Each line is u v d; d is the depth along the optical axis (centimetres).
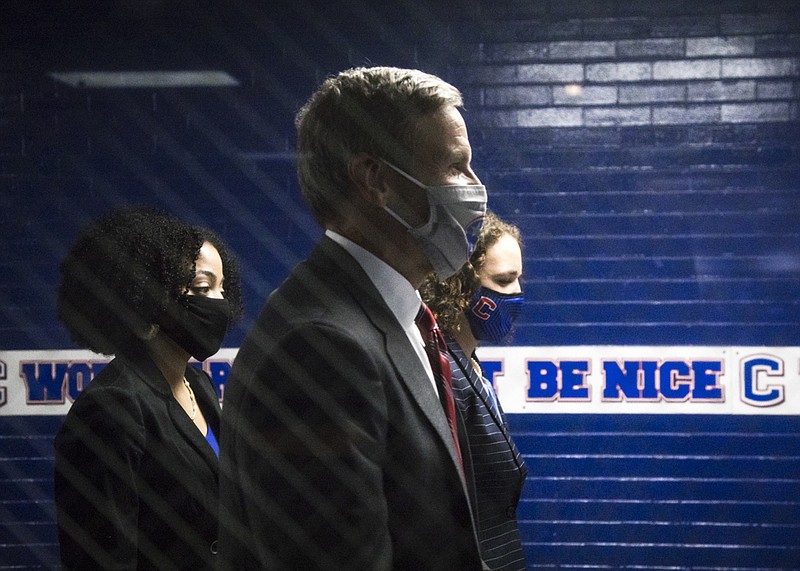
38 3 472
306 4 468
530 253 464
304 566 98
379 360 107
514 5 463
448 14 465
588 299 461
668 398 455
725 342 454
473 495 131
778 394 451
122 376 177
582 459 459
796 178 452
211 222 472
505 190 465
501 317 218
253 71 469
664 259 458
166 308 188
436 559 108
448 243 124
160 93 472
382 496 103
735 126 455
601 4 460
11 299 474
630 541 456
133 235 188
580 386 459
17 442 473
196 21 470
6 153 475
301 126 126
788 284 452
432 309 202
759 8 453
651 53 458
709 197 455
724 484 453
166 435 175
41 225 475
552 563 459
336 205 121
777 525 450
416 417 108
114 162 473
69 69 473
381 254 122
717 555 452
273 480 101
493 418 195
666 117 458
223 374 464
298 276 116
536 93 463
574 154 462
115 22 472
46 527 472
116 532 162
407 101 120
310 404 101
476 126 466
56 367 473
